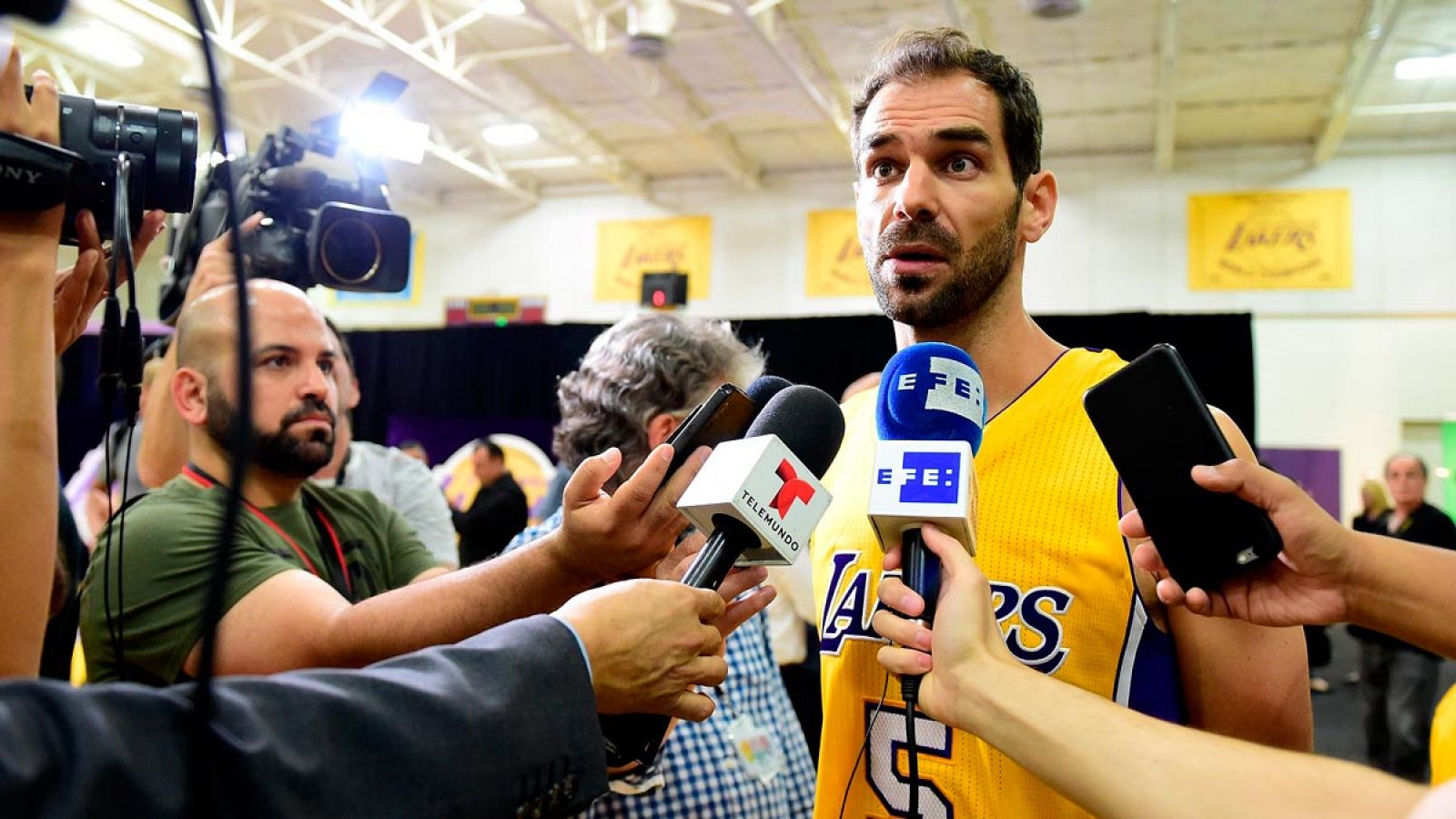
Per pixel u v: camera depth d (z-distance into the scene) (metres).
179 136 0.87
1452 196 8.27
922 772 1.01
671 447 0.90
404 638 0.94
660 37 6.50
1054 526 1.00
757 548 0.86
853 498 1.15
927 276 1.03
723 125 8.99
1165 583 0.86
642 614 0.77
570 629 0.73
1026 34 7.00
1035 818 0.96
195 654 1.05
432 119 9.11
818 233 9.89
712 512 0.84
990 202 1.03
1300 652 0.96
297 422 1.25
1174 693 0.98
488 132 9.32
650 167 10.16
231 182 0.48
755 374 1.47
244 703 0.58
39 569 0.69
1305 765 0.63
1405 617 0.77
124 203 0.80
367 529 1.47
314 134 1.63
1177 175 8.93
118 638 0.91
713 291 10.16
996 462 1.05
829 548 1.16
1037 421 1.06
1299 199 8.60
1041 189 1.13
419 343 8.76
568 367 8.23
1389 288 8.33
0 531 0.67
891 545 0.87
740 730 1.26
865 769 1.05
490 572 0.96
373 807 0.59
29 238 0.71
